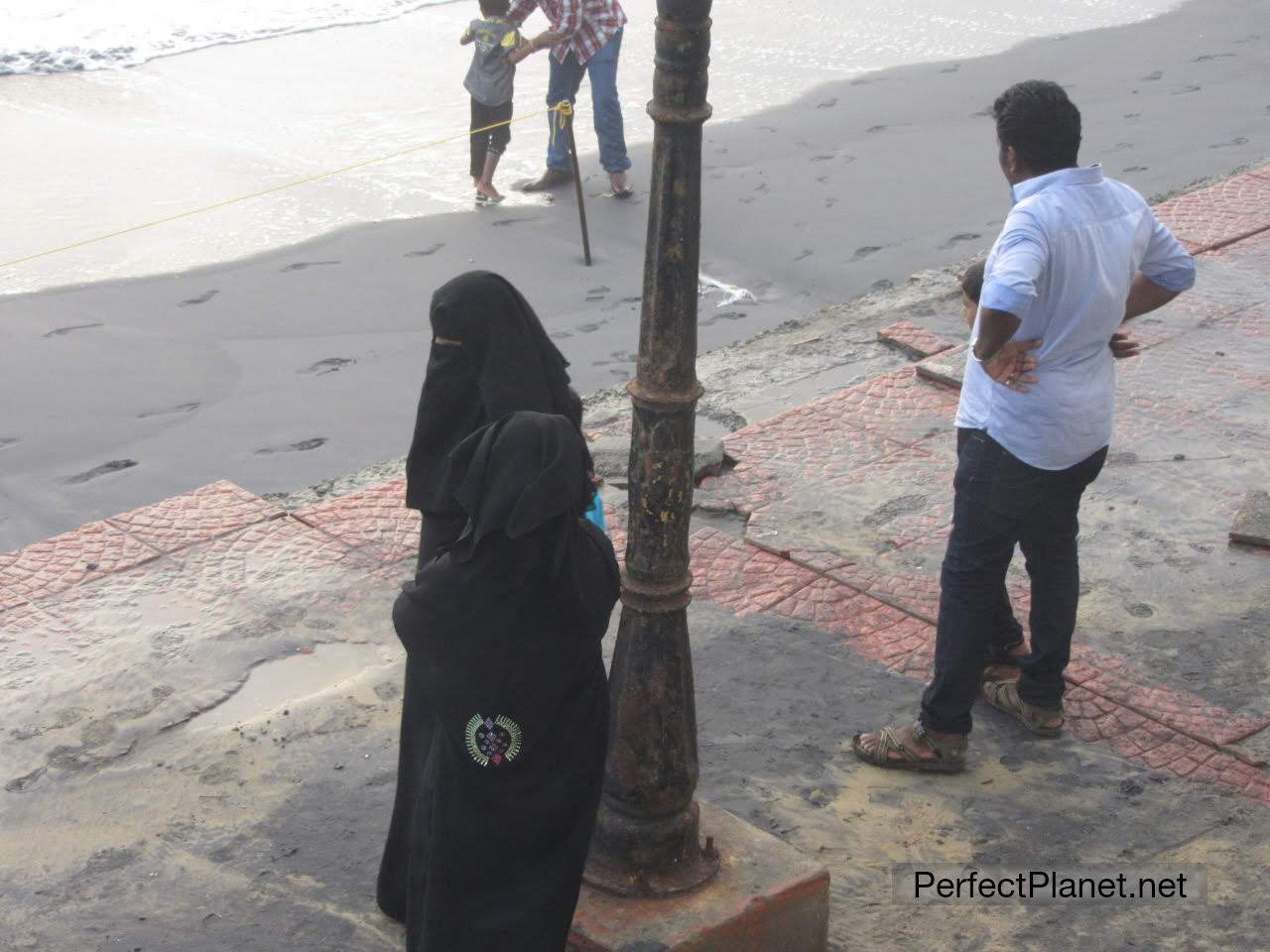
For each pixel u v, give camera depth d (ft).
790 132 37.37
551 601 10.16
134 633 16.63
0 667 15.96
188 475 22.13
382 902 12.23
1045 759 14.39
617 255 30.76
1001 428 12.96
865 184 33.83
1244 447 20.22
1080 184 12.67
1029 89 12.72
